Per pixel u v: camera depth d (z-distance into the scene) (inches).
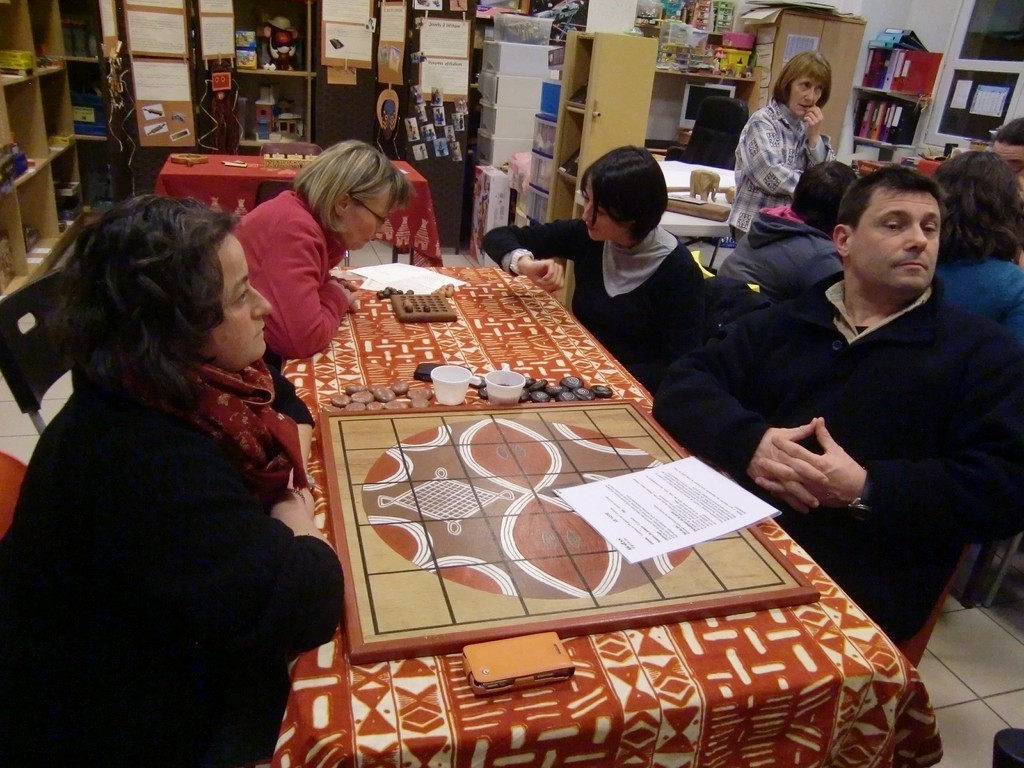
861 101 229.0
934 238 52.2
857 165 201.3
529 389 57.3
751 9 218.5
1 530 46.5
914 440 52.9
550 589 35.7
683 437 51.9
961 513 47.0
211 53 177.5
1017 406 48.6
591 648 33.2
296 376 58.7
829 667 33.4
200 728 38.4
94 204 200.4
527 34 192.4
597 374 63.4
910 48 218.4
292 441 40.7
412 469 44.8
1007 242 72.1
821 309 57.3
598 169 76.6
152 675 36.1
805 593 37.2
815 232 92.4
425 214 148.9
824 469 47.1
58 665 34.8
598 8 203.9
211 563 31.2
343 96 190.4
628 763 31.4
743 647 34.1
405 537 38.4
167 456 31.7
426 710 29.4
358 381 58.6
